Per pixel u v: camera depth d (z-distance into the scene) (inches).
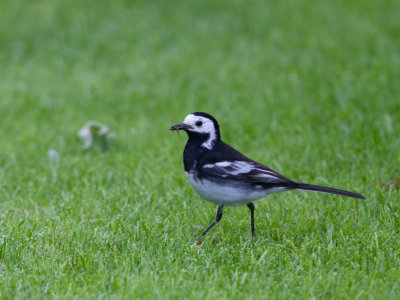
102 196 431.2
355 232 354.3
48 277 295.0
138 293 273.0
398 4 986.1
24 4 999.6
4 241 329.1
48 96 703.1
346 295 270.8
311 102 634.2
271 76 732.0
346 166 465.1
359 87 654.5
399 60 746.2
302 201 406.0
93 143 551.8
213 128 340.2
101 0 1007.0
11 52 856.3
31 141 567.2
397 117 560.1
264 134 565.3
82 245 332.2
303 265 307.6
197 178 338.3
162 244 331.9
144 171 483.8
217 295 270.7
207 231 352.2
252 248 331.9
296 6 996.6
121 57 831.7
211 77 746.2
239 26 928.3
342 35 863.7
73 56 837.8
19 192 446.3
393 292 271.7
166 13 979.3
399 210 373.7
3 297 272.1
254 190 329.7
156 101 676.7
